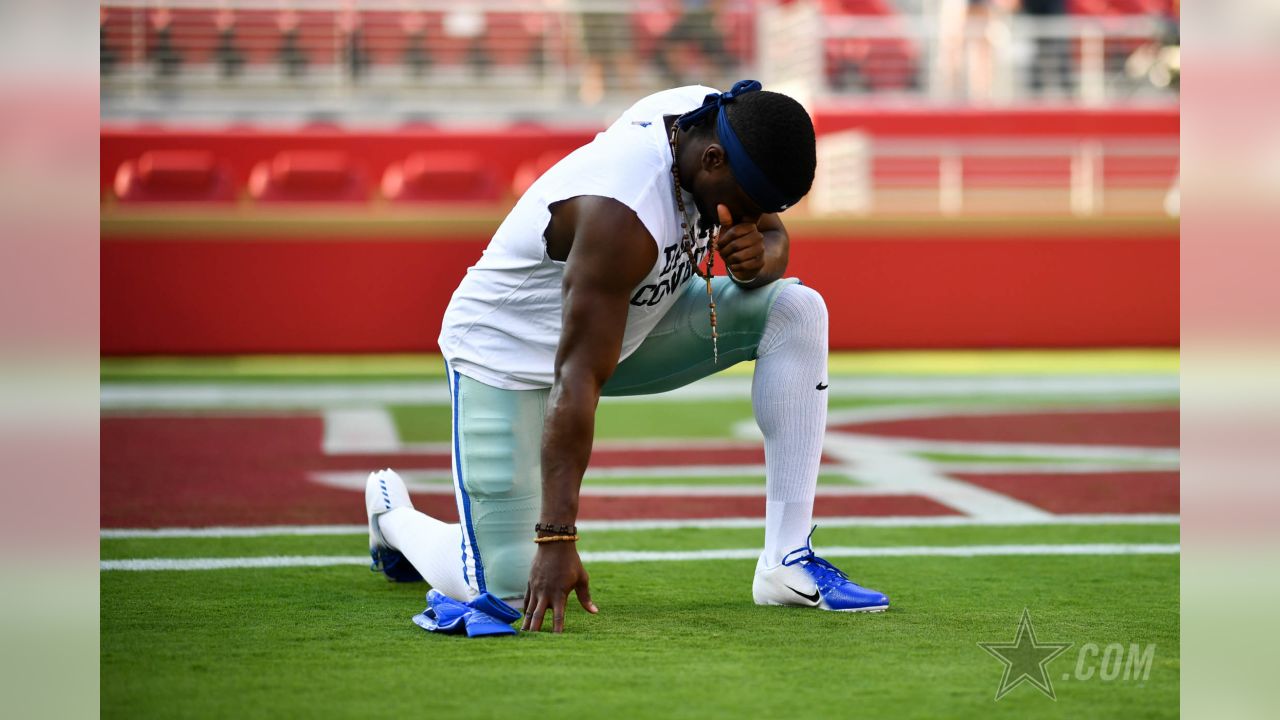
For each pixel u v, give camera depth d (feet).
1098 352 130.62
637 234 29.50
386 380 106.93
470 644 30.53
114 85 163.22
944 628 32.76
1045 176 154.81
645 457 69.21
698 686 27.12
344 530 47.73
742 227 30.32
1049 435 77.30
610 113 170.91
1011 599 36.47
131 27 163.22
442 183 151.23
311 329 122.52
